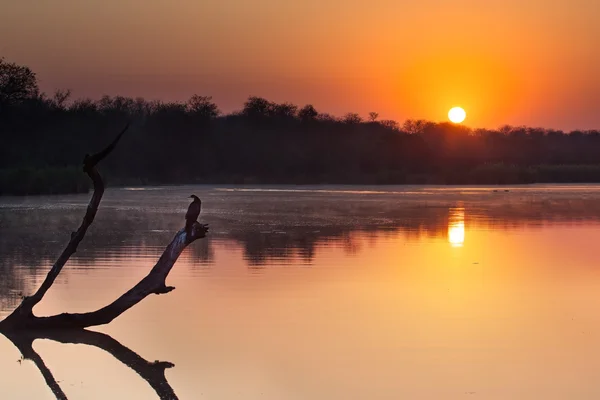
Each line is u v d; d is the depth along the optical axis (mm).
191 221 13477
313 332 12695
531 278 17781
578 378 10438
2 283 16906
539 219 35000
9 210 40281
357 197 56625
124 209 41531
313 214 38062
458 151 123500
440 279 17562
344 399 9695
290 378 10453
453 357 11359
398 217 36125
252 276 17891
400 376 10523
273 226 30922
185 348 11828
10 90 84938
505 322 13375
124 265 19594
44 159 84062
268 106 121688
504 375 10562
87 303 14867
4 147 80938
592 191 68125
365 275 18016
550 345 11953
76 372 10773
